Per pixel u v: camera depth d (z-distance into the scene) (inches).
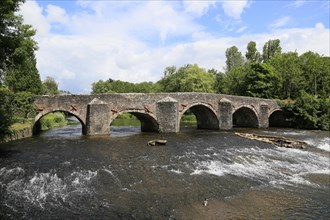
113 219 435.5
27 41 938.7
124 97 1245.1
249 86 2426.2
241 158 850.8
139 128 1662.2
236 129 1670.8
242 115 1923.0
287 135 1432.1
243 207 513.0
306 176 743.7
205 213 477.7
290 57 2534.5
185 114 2827.3
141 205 492.4
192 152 865.5
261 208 512.4
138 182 600.4
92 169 650.2
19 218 425.7
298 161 888.9
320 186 659.4
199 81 2736.2
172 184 603.5
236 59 3789.4
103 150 845.2
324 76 2420.0
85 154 781.9
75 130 1486.2
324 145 1202.0
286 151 1012.5
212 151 896.9
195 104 1459.2
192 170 708.0
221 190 590.6
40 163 671.8
